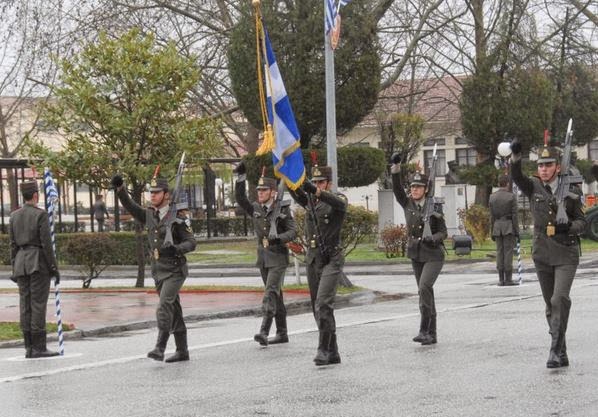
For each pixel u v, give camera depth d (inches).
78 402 404.2
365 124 2239.2
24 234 548.4
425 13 1505.9
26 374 485.4
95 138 961.5
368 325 631.8
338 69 1305.4
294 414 366.0
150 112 936.3
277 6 1317.7
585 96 1825.8
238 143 2068.2
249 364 490.6
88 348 588.1
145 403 396.8
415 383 418.6
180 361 509.0
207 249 1621.6
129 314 754.8
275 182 574.9
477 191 1690.5
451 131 2112.5
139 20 1476.4
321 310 476.7
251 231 1959.9
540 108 1601.9
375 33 1331.2
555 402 371.2
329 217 480.4
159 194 507.5
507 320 621.9
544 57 1620.3
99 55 952.3
